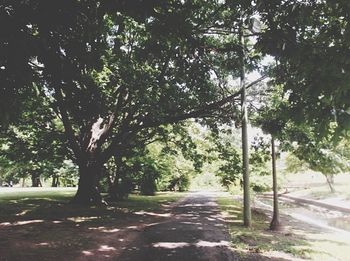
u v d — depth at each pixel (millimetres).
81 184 22500
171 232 13297
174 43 8641
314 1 6734
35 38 6590
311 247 11383
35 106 17656
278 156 17922
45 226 13789
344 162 18812
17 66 6527
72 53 7453
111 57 15297
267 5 6902
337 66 5945
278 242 12008
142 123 22625
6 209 18281
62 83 8336
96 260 9156
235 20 13062
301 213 24922
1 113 7070
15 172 55906
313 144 16781
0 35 6141
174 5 7297
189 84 11617
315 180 63844
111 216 17656
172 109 19312
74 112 9852
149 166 35375
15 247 9969
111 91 17594
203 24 13578
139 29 14797
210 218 17859
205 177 70375
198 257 9641
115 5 6762
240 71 15281
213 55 14156
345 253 10734
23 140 24359
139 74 16281
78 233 12664
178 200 30625
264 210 23422
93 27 7492
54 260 8891
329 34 6512
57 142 24281
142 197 33875
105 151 22391
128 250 10398
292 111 6871
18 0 6164
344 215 23750
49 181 69125
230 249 10617
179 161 49812
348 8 6121
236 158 22984
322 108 6430
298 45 6543
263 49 6852
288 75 7281
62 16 6508
